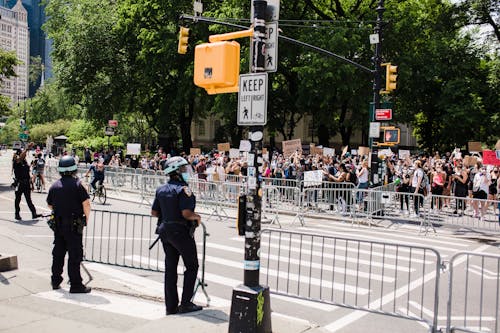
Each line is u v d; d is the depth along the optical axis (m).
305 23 29.67
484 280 8.32
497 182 17.02
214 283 7.66
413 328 5.87
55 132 82.00
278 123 35.44
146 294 6.77
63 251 6.63
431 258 10.04
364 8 30.38
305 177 16.58
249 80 4.96
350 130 37.53
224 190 16.06
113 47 37.16
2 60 27.25
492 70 35.84
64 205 6.43
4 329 5.07
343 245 11.02
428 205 13.89
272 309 6.50
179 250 5.66
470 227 13.70
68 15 41.66
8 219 13.41
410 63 29.14
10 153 88.31
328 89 26.58
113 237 11.25
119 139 51.62
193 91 33.22
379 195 15.16
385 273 8.61
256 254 4.88
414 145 59.28
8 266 7.49
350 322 6.05
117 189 22.67
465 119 33.84
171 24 32.84
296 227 13.71
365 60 28.16
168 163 5.76
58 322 5.35
